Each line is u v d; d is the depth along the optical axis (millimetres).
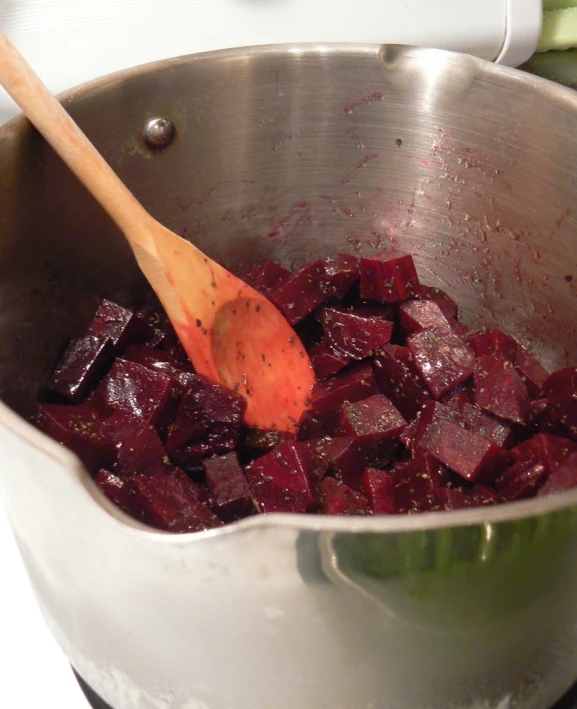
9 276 341
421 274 426
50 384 370
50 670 315
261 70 369
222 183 395
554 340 401
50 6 384
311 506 346
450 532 219
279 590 236
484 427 381
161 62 354
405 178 402
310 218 417
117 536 237
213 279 375
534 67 478
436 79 370
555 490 344
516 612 251
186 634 253
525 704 282
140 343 402
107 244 380
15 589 334
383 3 421
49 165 341
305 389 405
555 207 373
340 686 259
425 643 251
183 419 371
